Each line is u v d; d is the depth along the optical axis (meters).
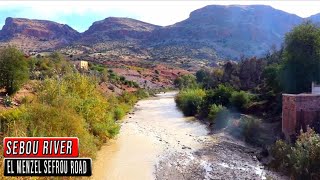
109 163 19.00
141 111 43.19
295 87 24.77
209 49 193.88
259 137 21.84
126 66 103.19
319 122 17.89
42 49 189.62
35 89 29.00
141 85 79.62
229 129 25.66
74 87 25.50
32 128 15.91
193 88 54.91
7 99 23.69
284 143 17.27
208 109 33.44
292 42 24.83
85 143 18.03
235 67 48.41
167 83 95.75
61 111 18.33
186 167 18.14
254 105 28.36
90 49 173.25
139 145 23.34
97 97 26.03
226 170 17.17
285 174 15.77
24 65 28.12
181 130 28.75
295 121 18.03
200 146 22.73
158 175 16.95
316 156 13.90
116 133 24.94
